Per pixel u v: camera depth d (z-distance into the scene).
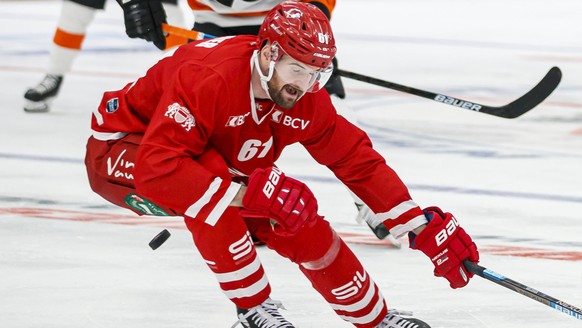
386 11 36.38
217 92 7.22
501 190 13.56
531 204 12.89
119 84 21.30
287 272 10.25
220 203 7.01
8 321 8.73
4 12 33.81
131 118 8.06
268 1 11.09
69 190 13.18
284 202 6.89
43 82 18.12
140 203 8.01
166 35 11.05
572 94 20.89
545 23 32.62
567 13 35.28
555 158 15.48
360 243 11.37
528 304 9.39
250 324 7.50
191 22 30.52
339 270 7.72
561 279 10.14
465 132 17.30
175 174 7.01
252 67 7.38
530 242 11.33
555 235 11.60
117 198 8.20
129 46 26.44
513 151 15.91
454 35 29.88
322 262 7.70
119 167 7.99
